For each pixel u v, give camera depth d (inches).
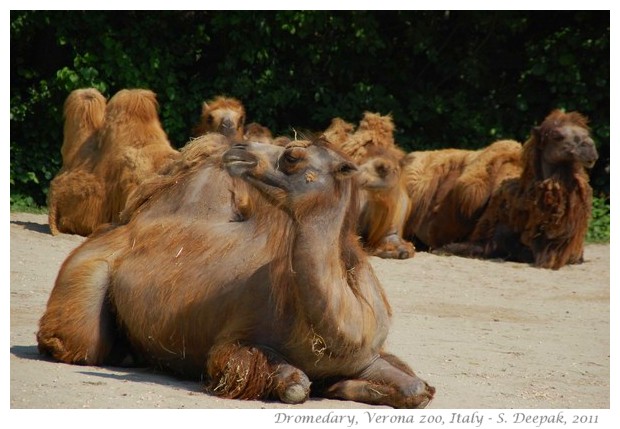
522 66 1177.4
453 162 899.4
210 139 395.5
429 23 1160.2
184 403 319.3
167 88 1058.1
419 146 1144.2
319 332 318.3
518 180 836.0
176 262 361.7
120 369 375.9
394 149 807.1
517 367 438.9
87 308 370.3
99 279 372.8
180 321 354.6
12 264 601.3
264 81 1096.2
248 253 350.6
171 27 1081.4
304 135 330.6
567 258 816.3
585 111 1126.4
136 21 1064.2
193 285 353.7
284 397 326.0
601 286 719.7
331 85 1139.3
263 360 329.7
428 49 1151.6
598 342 509.4
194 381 363.9
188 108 1072.8
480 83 1176.8
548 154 808.9
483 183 857.5
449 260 806.5
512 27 1139.9
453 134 1157.1
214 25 1087.6
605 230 1032.2
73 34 1026.7
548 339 512.4
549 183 805.9
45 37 1051.3
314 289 311.3
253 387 328.5
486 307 606.2
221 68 1080.8
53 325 370.3
